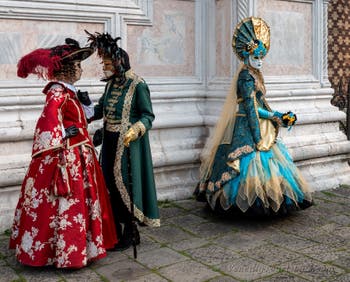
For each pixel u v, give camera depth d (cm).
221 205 446
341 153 610
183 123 543
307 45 606
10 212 441
